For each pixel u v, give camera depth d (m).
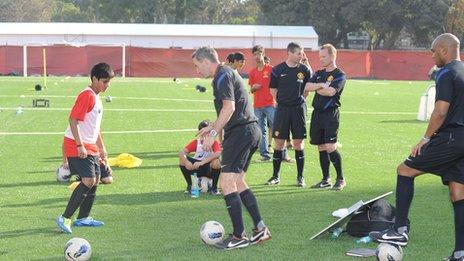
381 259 9.70
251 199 10.96
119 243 10.88
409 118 33.75
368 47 120.88
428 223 12.40
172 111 35.38
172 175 17.41
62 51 76.62
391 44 110.38
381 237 10.70
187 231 11.70
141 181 16.52
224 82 10.41
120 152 21.48
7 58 75.56
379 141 24.80
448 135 9.89
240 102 10.62
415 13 104.88
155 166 18.84
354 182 16.66
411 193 10.52
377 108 39.38
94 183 11.66
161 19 138.00
